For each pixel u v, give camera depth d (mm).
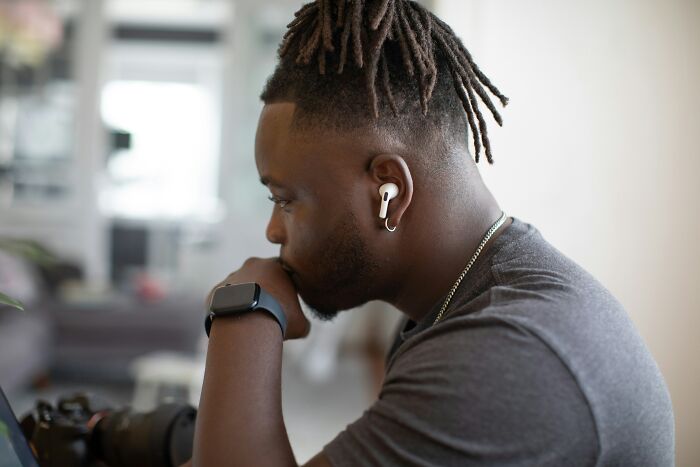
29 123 5234
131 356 3715
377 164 680
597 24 1798
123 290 4395
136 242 6598
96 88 5297
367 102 680
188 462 754
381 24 699
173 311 3834
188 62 6922
